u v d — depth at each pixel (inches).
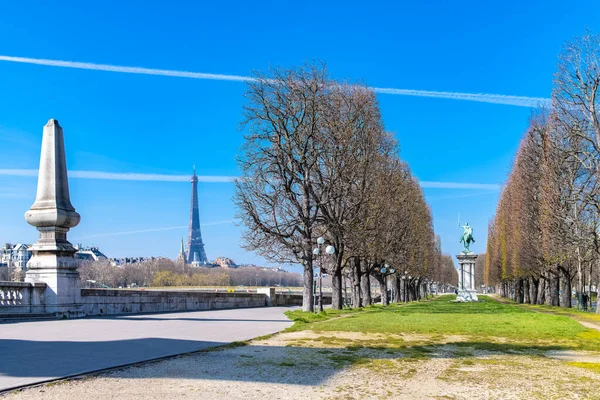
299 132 1546.5
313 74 1556.3
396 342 756.0
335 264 1750.7
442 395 427.2
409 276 3329.2
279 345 702.5
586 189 1745.8
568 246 1849.2
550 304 2427.4
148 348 628.1
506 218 3144.7
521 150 2411.4
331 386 448.5
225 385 438.9
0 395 384.2
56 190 1085.1
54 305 1055.6
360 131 1716.3
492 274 4761.3
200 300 1673.2
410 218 2664.9
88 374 463.5
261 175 1541.6
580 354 660.1
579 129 1665.8
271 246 1576.0
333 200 1663.4
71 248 1098.7
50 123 1101.1
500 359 611.2
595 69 1632.6
